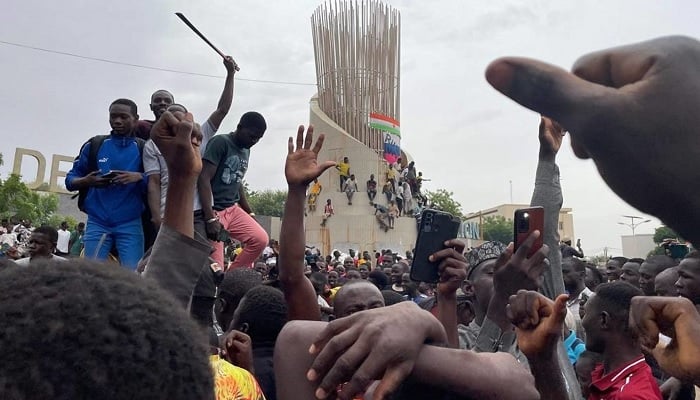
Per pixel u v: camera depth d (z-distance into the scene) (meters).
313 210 35.94
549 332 1.88
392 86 36.34
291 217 3.06
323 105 36.94
